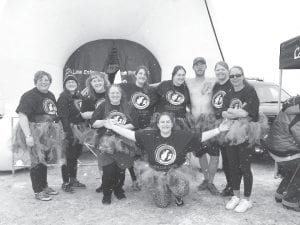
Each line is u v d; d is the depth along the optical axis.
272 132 4.46
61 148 4.70
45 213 4.16
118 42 9.04
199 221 3.87
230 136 4.11
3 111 6.82
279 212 4.15
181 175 4.24
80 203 4.51
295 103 4.23
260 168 6.41
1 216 4.08
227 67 4.62
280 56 5.50
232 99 4.27
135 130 4.61
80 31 8.27
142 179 4.31
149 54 9.02
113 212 4.18
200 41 8.03
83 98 5.01
